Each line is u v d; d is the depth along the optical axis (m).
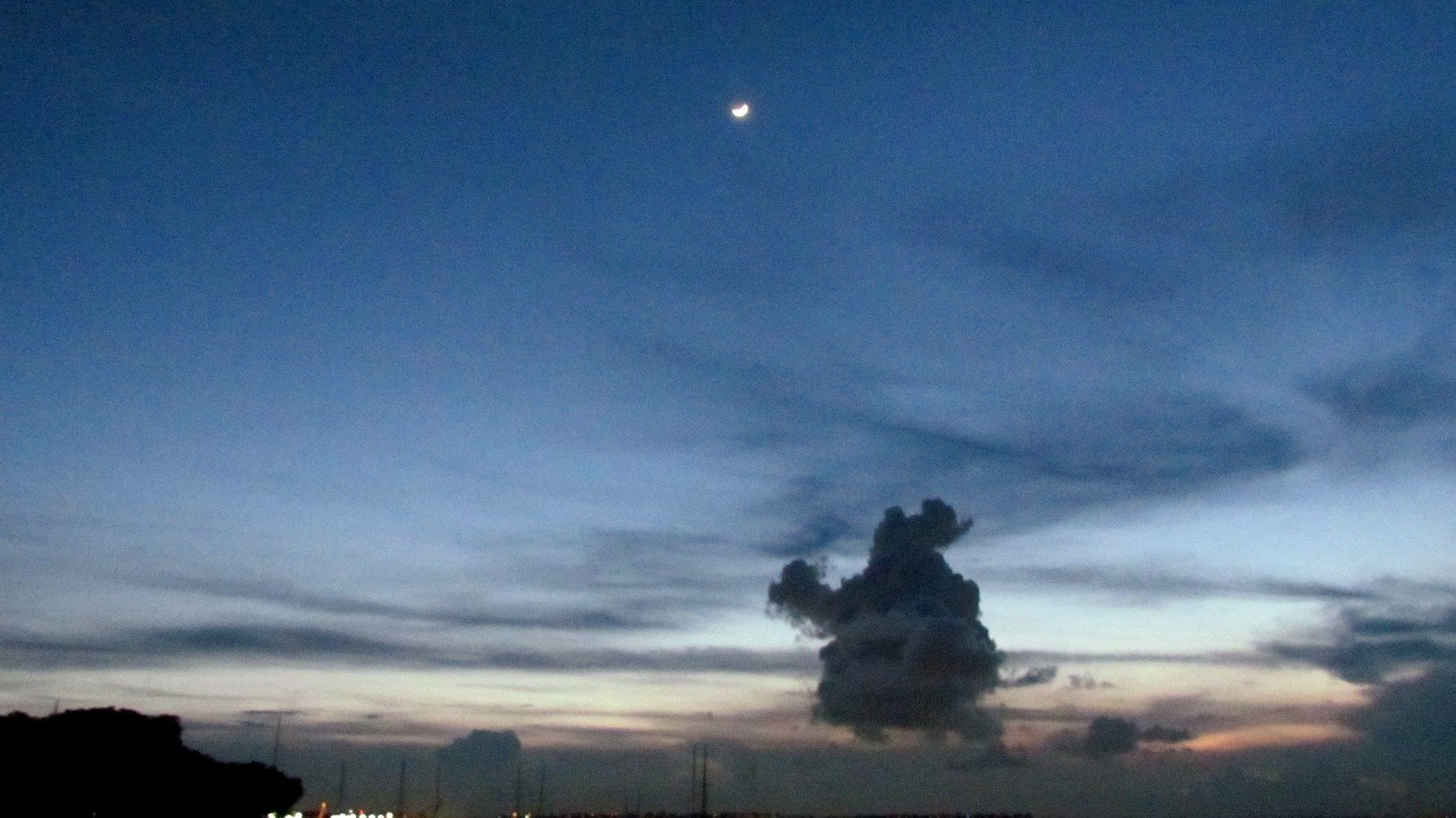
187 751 102.69
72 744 94.56
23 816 91.19
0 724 95.81
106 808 94.44
